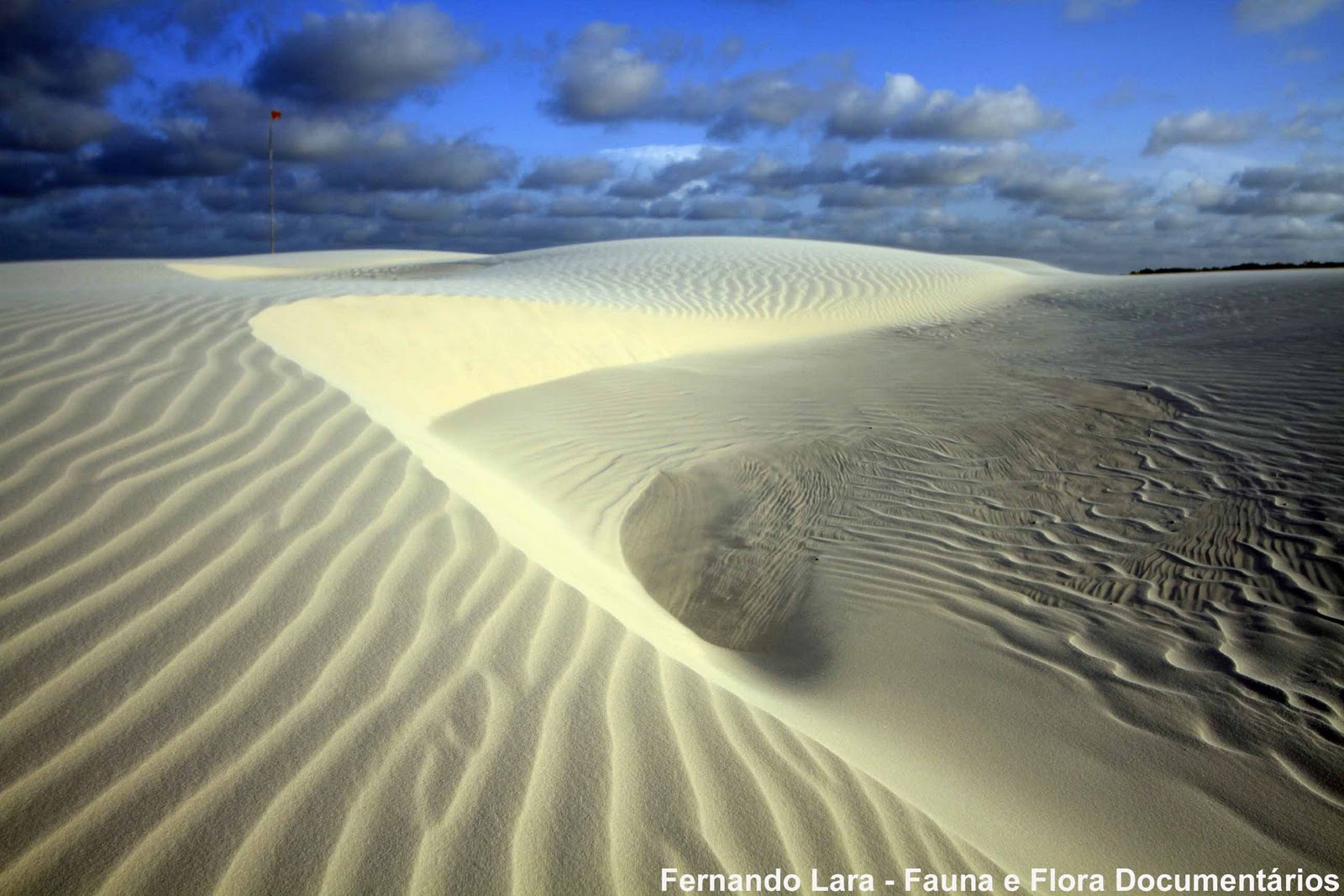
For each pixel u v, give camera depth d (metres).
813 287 16.98
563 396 8.16
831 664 3.50
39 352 4.39
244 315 6.27
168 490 3.10
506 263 22.73
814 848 1.96
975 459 5.89
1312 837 2.35
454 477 3.95
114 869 1.61
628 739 2.23
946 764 2.67
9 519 2.75
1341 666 3.20
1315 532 4.20
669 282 17.22
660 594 4.33
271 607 2.51
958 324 13.37
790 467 6.07
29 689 2.04
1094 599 3.89
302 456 3.62
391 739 2.06
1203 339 8.94
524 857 1.77
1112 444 5.85
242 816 1.77
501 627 2.66
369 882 1.66
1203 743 2.80
